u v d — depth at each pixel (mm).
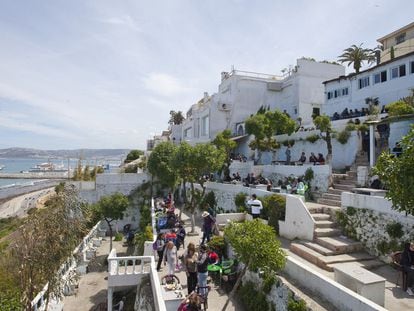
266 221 14586
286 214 13422
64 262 11398
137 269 13445
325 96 30094
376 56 34562
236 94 37781
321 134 21531
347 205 12234
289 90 37031
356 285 7484
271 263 7469
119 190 32188
